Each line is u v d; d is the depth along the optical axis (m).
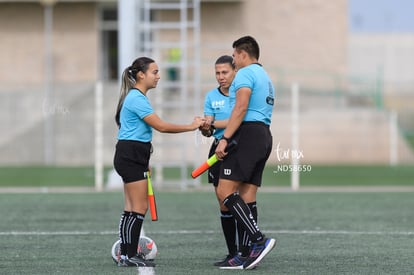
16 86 106.94
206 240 37.03
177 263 30.70
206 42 105.81
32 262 30.94
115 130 91.19
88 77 107.75
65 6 107.56
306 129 91.06
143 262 29.94
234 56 29.59
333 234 39.00
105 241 36.56
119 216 45.53
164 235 38.59
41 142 91.62
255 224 28.75
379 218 45.06
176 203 52.12
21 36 107.25
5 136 92.19
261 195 57.69
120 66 62.69
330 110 92.25
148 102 29.58
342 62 106.25
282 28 106.50
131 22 62.56
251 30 106.44
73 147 91.06
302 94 100.56
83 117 92.06
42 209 48.75
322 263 30.77
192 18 104.25
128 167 29.56
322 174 78.38
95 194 57.81
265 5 106.44
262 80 28.94
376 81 103.75
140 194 29.72
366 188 63.91
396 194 58.44
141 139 29.62
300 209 49.22
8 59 107.19
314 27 106.31
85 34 107.69
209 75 100.88
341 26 106.38
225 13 106.12
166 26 66.12
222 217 30.97
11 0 104.12
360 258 31.98
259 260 28.95
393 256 32.50
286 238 37.69
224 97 31.84
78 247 34.81
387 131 91.69
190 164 83.50
